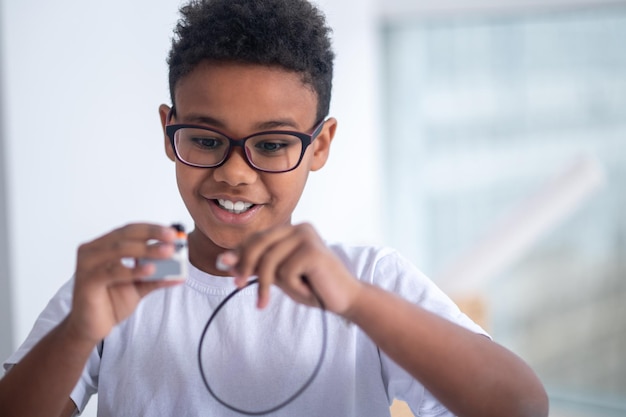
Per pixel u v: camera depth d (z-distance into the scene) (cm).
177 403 89
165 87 192
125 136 180
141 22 183
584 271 329
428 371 73
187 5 91
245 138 80
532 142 344
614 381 327
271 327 91
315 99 85
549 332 338
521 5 321
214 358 90
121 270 67
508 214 167
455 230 370
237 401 89
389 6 336
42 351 73
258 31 79
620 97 320
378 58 373
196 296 92
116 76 177
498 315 346
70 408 88
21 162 159
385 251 97
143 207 186
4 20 155
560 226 330
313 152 88
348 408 90
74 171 169
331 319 92
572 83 332
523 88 345
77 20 168
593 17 324
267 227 83
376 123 324
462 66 361
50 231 165
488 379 74
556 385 338
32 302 162
